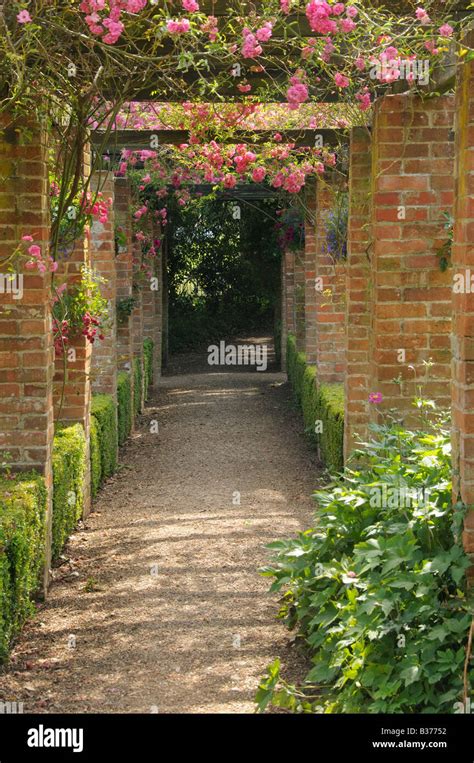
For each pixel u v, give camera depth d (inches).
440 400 251.6
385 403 251.6
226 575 247.9
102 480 370.0
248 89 251.0
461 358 163.6
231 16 201.2
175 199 610.2
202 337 959.0
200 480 377.1
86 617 222.5
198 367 847.7
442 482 175.9
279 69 246.4
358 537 189.9
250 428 498.6
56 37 207.5
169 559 263.9
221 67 242.5
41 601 234.8
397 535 165.6
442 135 247.0
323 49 201.9
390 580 158.7
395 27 204.7
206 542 279.6
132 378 496.1
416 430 251.1
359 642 158.2
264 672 186.9
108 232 388.2
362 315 292.2
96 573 256.1
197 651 198.7
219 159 335.3
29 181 236.7
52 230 260.4
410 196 248.2
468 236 162.2
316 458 413.1
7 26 193.6
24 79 210.2
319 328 409.4
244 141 326.3
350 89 257.3
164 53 221.6
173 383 725.9
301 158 369.1
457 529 161.0
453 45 201.3
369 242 265.4
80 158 255.8
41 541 231.8
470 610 148.2
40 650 203.5
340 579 178.5
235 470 394.6
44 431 241.1
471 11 202.1
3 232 236.7
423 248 249.4
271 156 345.4
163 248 800.3
